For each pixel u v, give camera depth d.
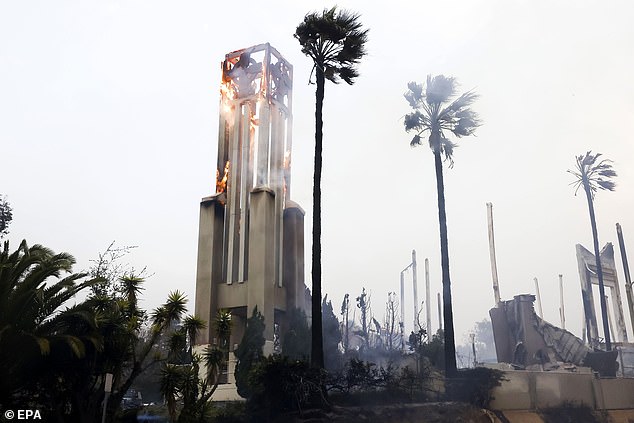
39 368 21.09
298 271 45.22
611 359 40.91
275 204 44.00
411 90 35.09
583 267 65.75
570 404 31.34
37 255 21.12
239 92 48.62
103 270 25.67
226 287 42.50
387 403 24.91
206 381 23.27
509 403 28.23
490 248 57.31
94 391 22.27
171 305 23.12
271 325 39.81
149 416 25.30
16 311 19.75
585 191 55.81
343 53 29.81
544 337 45.12
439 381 28.11
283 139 48.75
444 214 32.09
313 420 21.89
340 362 37.72
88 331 21.58
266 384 23.22
